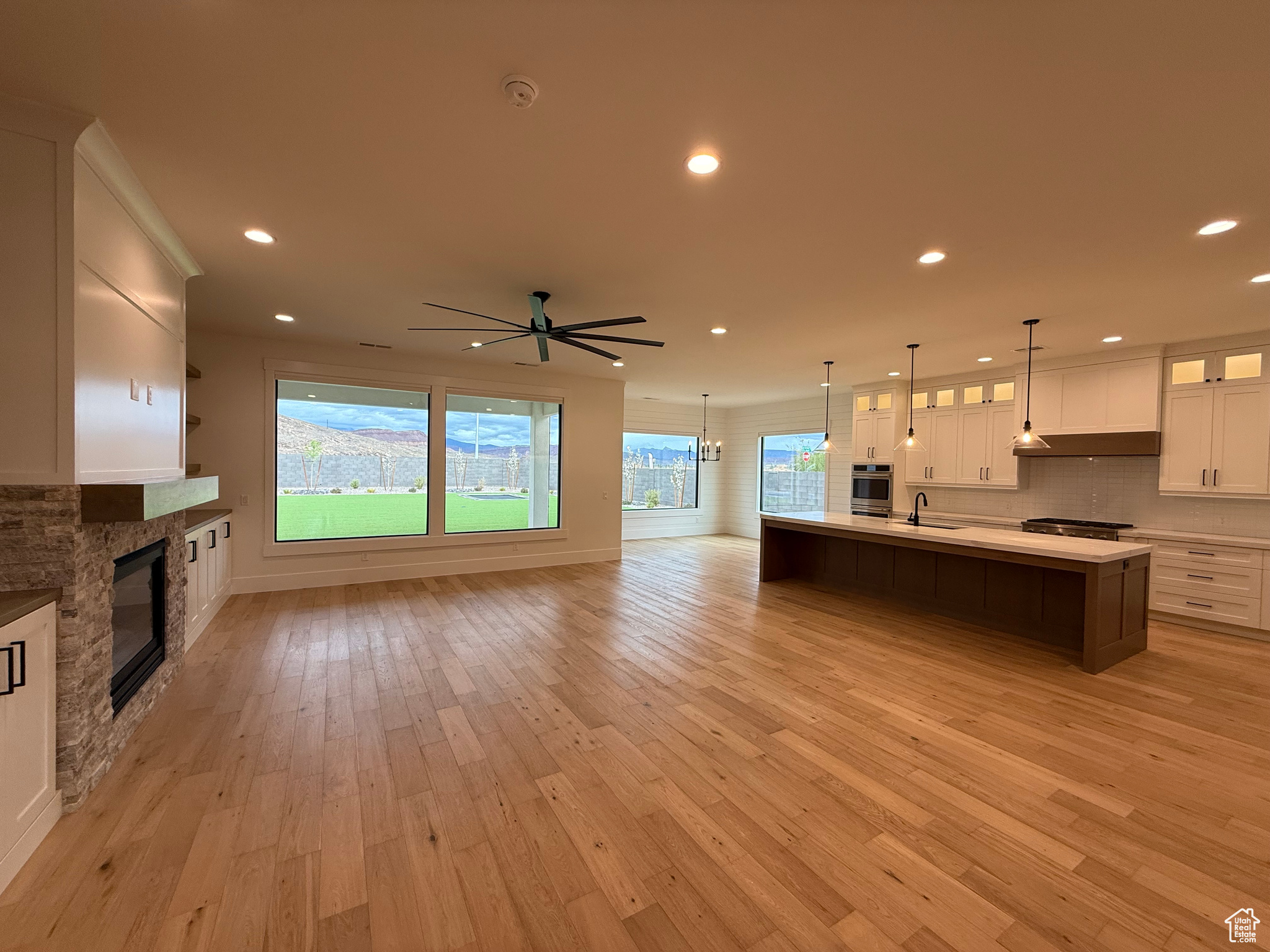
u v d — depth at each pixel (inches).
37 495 77.3
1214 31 57.0
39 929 60.2
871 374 269.1
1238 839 78.3
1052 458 237.3
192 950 58.1
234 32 59.6
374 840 76.2
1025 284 135.9
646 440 400.5
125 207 94.8
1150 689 130.4
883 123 74.5
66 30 59.4
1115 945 60.4
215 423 208.5
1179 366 194.4
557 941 60.4
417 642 160.9
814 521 223.5
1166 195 92.4
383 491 245.3
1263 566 170.1
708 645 160.7
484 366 264.2
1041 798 87.4
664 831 78.9
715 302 155.4
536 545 283.0
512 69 65.1
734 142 79.7
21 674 67.6
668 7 55.4
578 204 99.0
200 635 162.6
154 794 85.8
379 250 121.4
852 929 62.4
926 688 130.5
